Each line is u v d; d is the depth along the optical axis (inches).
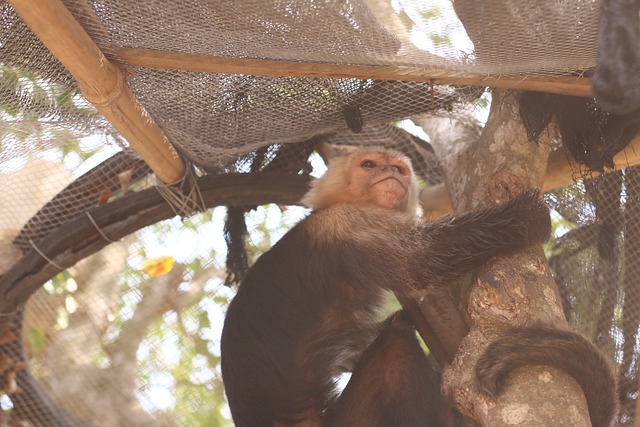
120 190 336.2
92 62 219.6
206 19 213.6
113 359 444.8
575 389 200.8
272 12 208.8
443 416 239.0
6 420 358.3
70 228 316.2
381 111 290.8
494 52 216.1
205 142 290.0
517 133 246.5
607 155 256.5
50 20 199.8
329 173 297.7
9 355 350.9
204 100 263.9
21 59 241.3
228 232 333.1
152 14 213.0
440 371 261.7
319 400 269.3
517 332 206.8
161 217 315.3
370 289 263.0
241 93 265.3
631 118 245.8
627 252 286.4
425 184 352.2
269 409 260.8
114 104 239.1
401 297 267.6
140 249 421.7
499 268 220.5
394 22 205.3
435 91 279.7
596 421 211.6
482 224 233.6
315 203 295.4
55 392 426.6
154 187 311.3
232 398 264.8
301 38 217.9
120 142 301.7
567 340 205.9
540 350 203.2
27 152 296.4
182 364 457.7
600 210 287.1
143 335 454.0
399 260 252.1
